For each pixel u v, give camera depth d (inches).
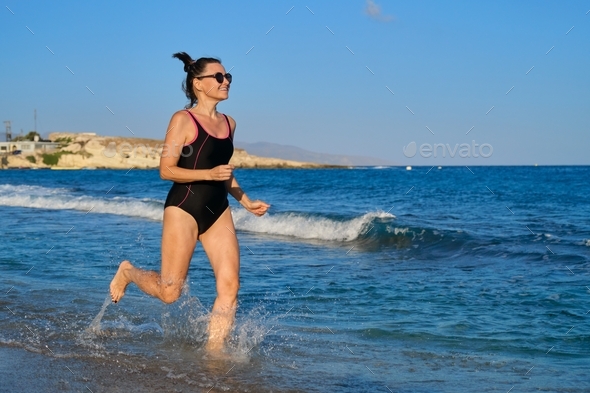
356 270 292.8
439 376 138.4
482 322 189.5
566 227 474.9
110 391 125.9
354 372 140.5
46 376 135.6
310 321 191.6
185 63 170.4
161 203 682.8
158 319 189.6
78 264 299.1
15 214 648.4
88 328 177.9
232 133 171.5
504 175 1987.0
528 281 255.9
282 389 127.7
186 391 125.9
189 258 163.9
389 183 1353.3
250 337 169.3
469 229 457.4
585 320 189.8
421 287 246.7
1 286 241.1
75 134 3454.7
